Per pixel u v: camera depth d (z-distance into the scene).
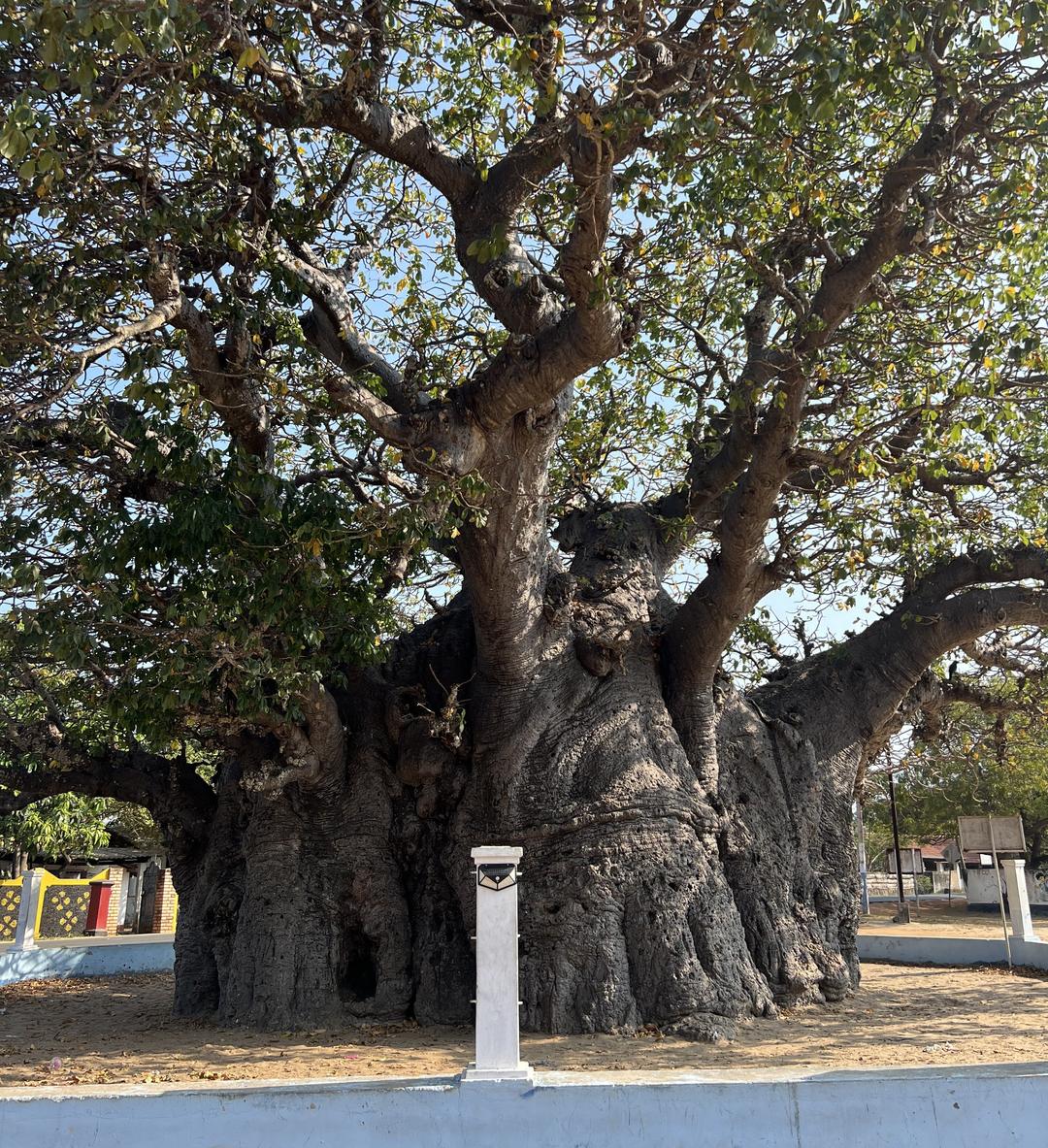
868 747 14.02
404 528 8.57
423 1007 10.59
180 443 8.46
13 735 12.14
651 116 7.44
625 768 10.86
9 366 9.05
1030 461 11.46
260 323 9.55
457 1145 5.50
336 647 9.41
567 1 8.98
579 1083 5.62
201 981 11.60
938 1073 5.69
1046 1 7.45
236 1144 5.53
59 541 8.91
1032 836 41.06
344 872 11.04
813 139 10.53
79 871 33.25
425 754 11.32
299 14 9.01
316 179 10.71
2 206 9.02
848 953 12.42
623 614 12.03
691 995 9.77
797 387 9.60
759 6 7.01
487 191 10.38
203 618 8.16
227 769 12.66
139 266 8.93
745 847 11.57
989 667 14.44
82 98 7.35
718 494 12.58
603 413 13.81
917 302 11.52
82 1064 8.62
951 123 9.80
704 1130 5.49
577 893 10.21
